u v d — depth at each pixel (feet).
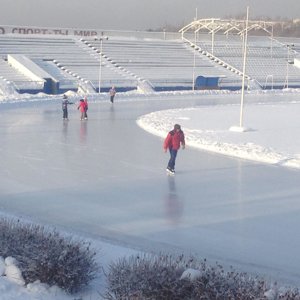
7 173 58.95
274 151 76.54
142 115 129.90
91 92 208.54
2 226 29.09
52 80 204.95
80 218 42.57
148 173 60.95
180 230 40.01
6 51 231.09
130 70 242.37
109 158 69.62
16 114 122.11
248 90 245.86
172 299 23.11
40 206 45.88
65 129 97.40
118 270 25.00
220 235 39.04
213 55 282.36
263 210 46.14
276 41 332.80
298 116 133.28
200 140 84.38
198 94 215.10
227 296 22.16
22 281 25.94
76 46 254.47
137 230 39.78
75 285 25.94
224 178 59.06
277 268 32.71
